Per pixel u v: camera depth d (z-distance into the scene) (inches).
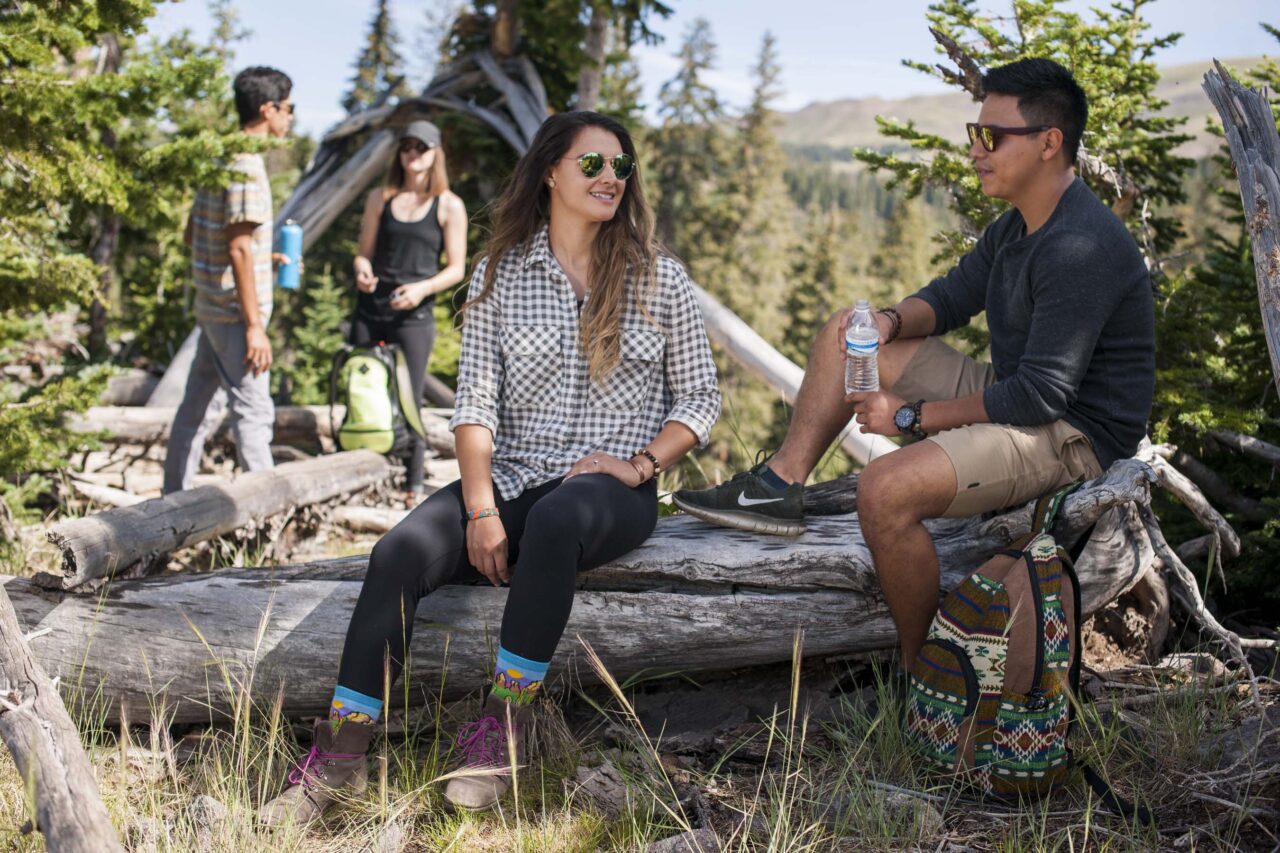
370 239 237.1
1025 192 118.6
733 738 123.3
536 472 126.5
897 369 134.0
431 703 128.7
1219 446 176.2
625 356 127.0
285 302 623.8
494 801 106.9
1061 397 114.5
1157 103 199.0
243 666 125.7
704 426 127.0
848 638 128.6
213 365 209.8
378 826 104.4
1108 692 130.3
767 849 99.2
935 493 114.7
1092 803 107.3
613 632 127.2
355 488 224.2
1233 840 98.6
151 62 182.9
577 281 127.5
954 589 116.5
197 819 102.3
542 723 120.0
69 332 348.8
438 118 448.8
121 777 108.4
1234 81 120.6
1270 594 157.8
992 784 107.7
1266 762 109.6
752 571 127.0
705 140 1811.0
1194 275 191.2
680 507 128.7
